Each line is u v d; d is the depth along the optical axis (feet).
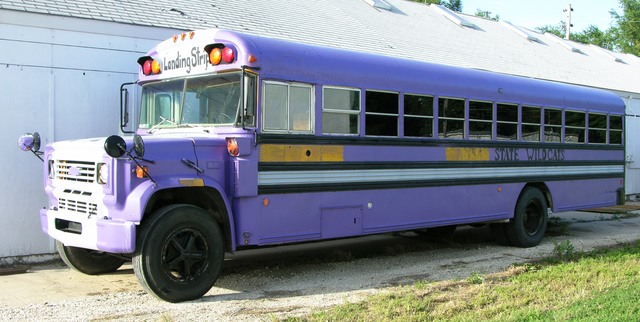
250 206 20.31
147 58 23.50
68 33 26.04
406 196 25.52
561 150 33.91
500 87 30.19
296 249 30.19
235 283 22.26
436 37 51.55
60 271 23.86
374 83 24.21
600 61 70.54
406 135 25.55
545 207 32.76
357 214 23.63
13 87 24.70
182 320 17.06
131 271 23.88
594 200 36.32
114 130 27.40
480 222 29.30
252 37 20.77
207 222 19.31
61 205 20.71
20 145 21.75
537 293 20.24
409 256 28.58
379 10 54.70
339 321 16.87
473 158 28.63
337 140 22.79
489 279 22.84
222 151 20.13
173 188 19.34
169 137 19.61
